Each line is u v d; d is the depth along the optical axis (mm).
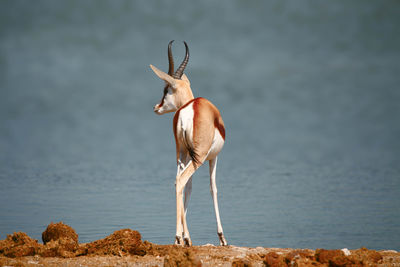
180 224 31500
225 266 28078
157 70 35125
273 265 27156
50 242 31578
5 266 27922
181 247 30078
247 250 32062
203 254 30719
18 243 32062
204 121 32156
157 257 30406
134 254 31312
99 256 30812
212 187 34250
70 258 30438
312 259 28328
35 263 28984
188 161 33719
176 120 32844
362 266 27188
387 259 29906
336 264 27203
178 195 31562
